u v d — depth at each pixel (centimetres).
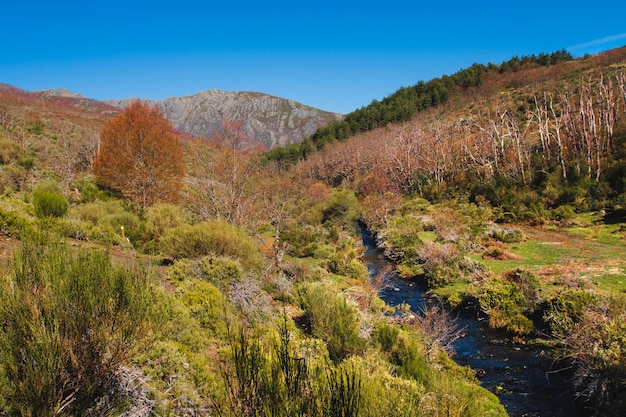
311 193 4088
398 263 2172
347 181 5619
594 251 1831
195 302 731
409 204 3700
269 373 289
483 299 1301
